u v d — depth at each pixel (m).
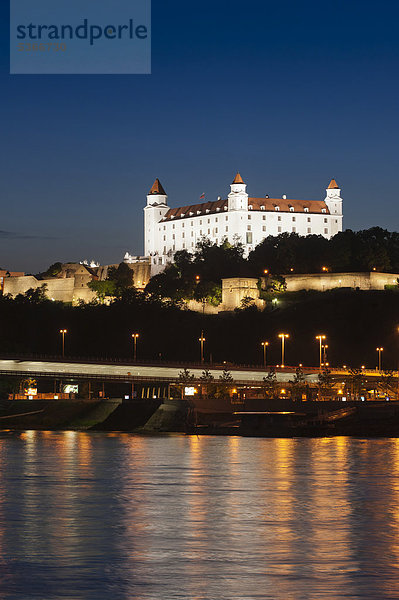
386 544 78.06
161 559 71.38
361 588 61.53
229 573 66.19
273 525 88.06
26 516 93.12
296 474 132.88
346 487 117.44
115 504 102.12
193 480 125.50
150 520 90.94
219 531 84.69
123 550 75.12
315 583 62.94
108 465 146.38
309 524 88.56
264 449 180.25
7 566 68.56
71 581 63.47
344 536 82.00
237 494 110.88
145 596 59.41
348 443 199.00
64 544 77.81
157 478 128.12
